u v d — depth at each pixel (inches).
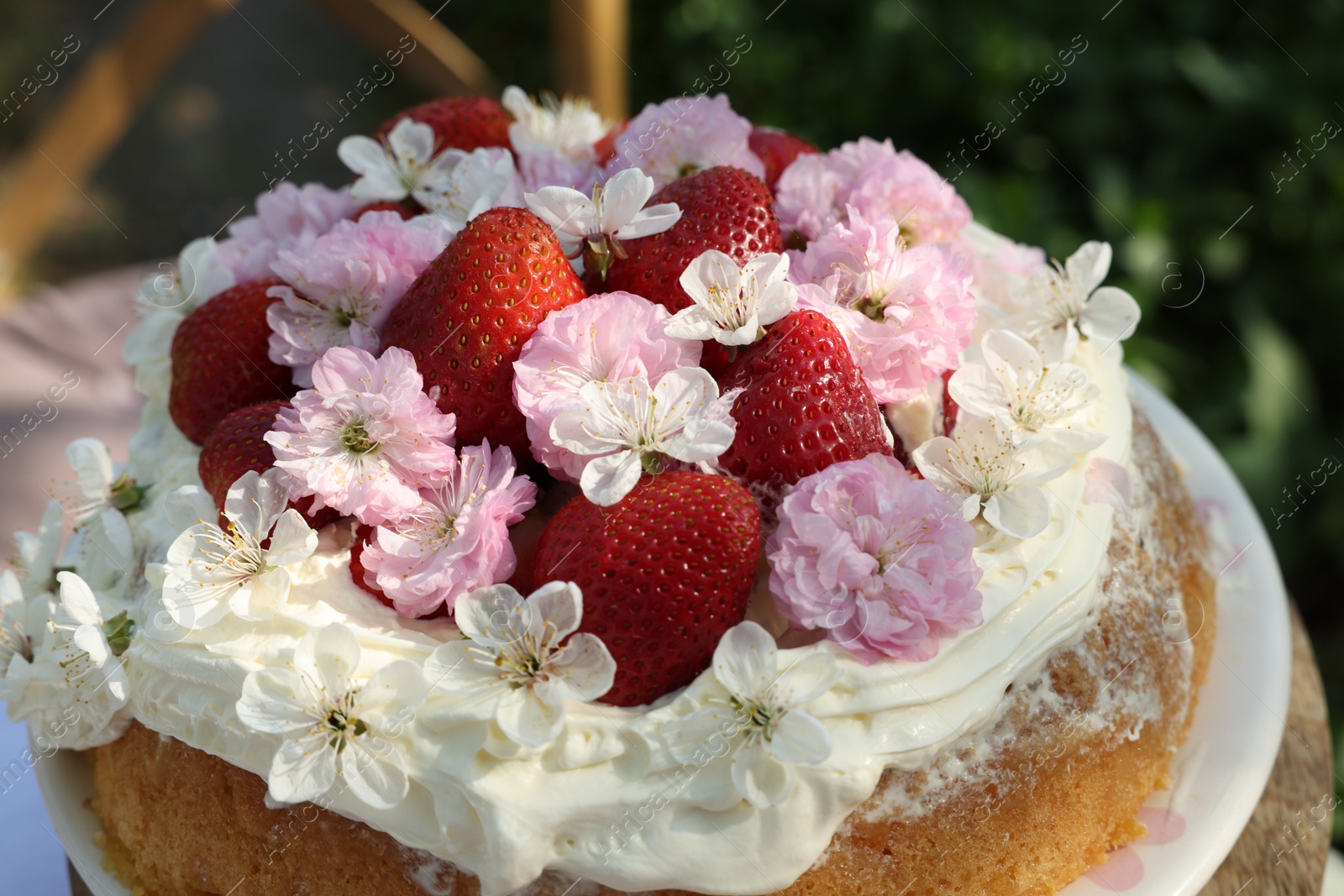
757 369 18.6
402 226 19.8
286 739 17.9
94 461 20.0
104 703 19.1
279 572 18.5
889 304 19.3
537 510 19.1
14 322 27.1
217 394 19.9
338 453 18.5
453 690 17.9
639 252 19.4
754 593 18.6
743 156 20.8
